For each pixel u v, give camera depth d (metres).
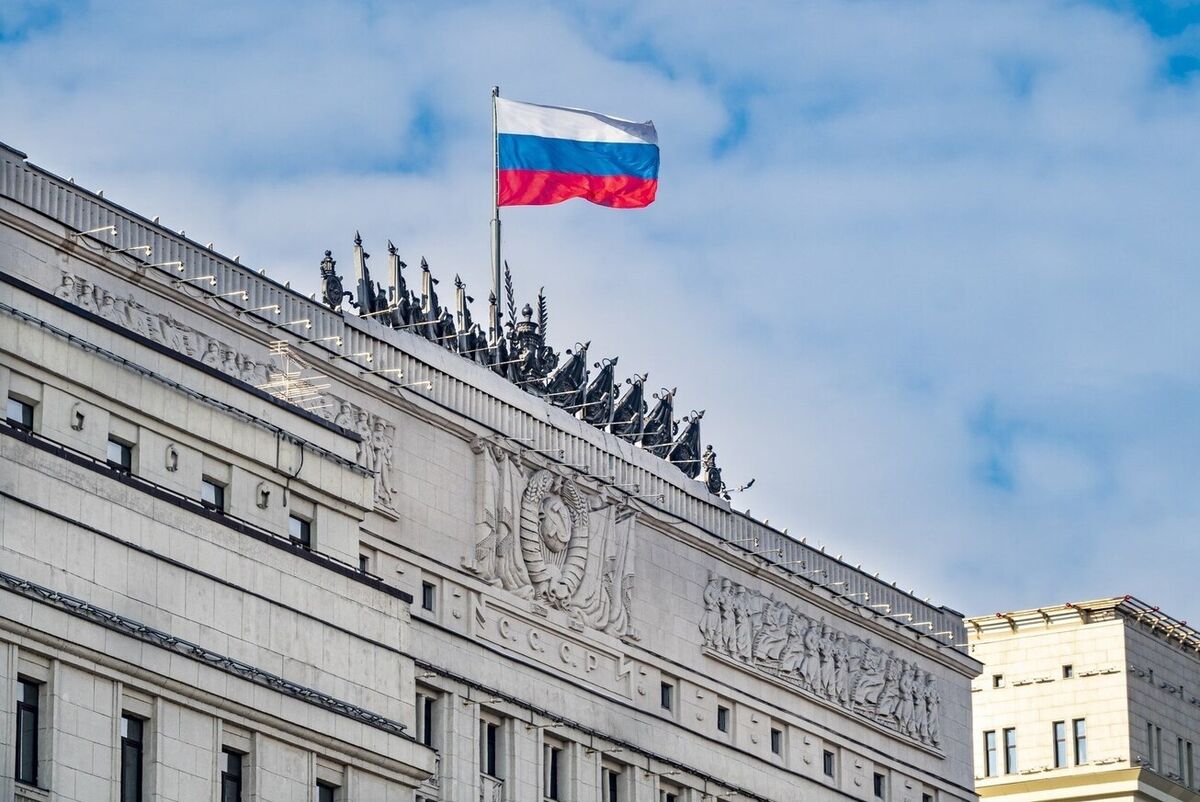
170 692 125.56
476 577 152.38
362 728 134.62
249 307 143.62
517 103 173.25
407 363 151.62
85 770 121.25
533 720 152.75
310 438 139.12
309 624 133.88
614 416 168.25
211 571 129.88
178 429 132.00
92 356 129.38
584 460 161.50
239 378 141.88
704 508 170.25
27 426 126.81
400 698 138.38
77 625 121.88
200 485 132.88
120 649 123.50
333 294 151.12
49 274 134.62
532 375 163.00
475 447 154.12
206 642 128.38
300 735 131.50
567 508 159.38
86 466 125.44
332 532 139.00
